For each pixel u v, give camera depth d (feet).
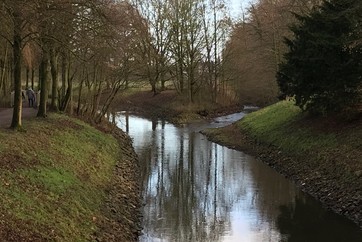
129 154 91.45
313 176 69.87
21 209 36.99
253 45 188.65
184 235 49.11
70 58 80.74
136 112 196.65
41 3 52.65
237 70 189.78
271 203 62.03
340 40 70.95
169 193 68.44
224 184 73.82
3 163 45.37
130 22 83.56
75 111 108.17
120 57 97.40
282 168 82.02
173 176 79.71
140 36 102.94
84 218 43.24
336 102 75.56
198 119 166.40
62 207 42.29
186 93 191.31
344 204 56.39
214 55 187.42
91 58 81.00
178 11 183.73
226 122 157.69
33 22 55.36
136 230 49.19
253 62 185.37
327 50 73.26
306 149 80.59
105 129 104.73
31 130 65.21
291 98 117.29
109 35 62.28
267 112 122.83
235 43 186.39
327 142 76.18
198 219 55.62
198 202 63.62
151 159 94.38
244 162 91.15
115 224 46.93
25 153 51.93
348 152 67.31
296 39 85.87
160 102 199.21
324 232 49.73
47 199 41.96
